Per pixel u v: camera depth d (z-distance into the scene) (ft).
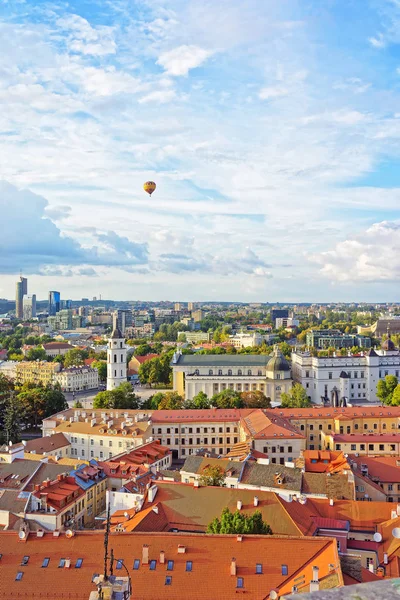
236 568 288.10
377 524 385.50
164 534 309.22
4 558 303.07
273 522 357.20
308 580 270.46
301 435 624.18
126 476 499.10
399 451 629.51
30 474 481.87
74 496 445.78
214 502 382.42
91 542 308.40
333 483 456.45
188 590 280.10
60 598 279.08
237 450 600.80
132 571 291.17
